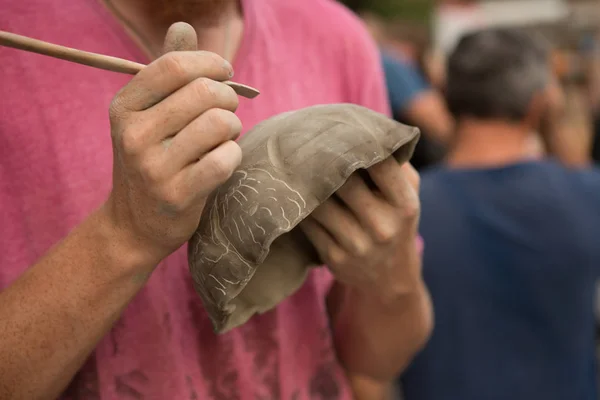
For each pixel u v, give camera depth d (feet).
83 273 1.55
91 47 1.86
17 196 1.82
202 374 2.01
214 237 1.53
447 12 7.99
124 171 1.40
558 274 3.41
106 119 1.89
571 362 3.51
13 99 1.80
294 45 2.28
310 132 1.57
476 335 3.48
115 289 1.56
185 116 1.33
